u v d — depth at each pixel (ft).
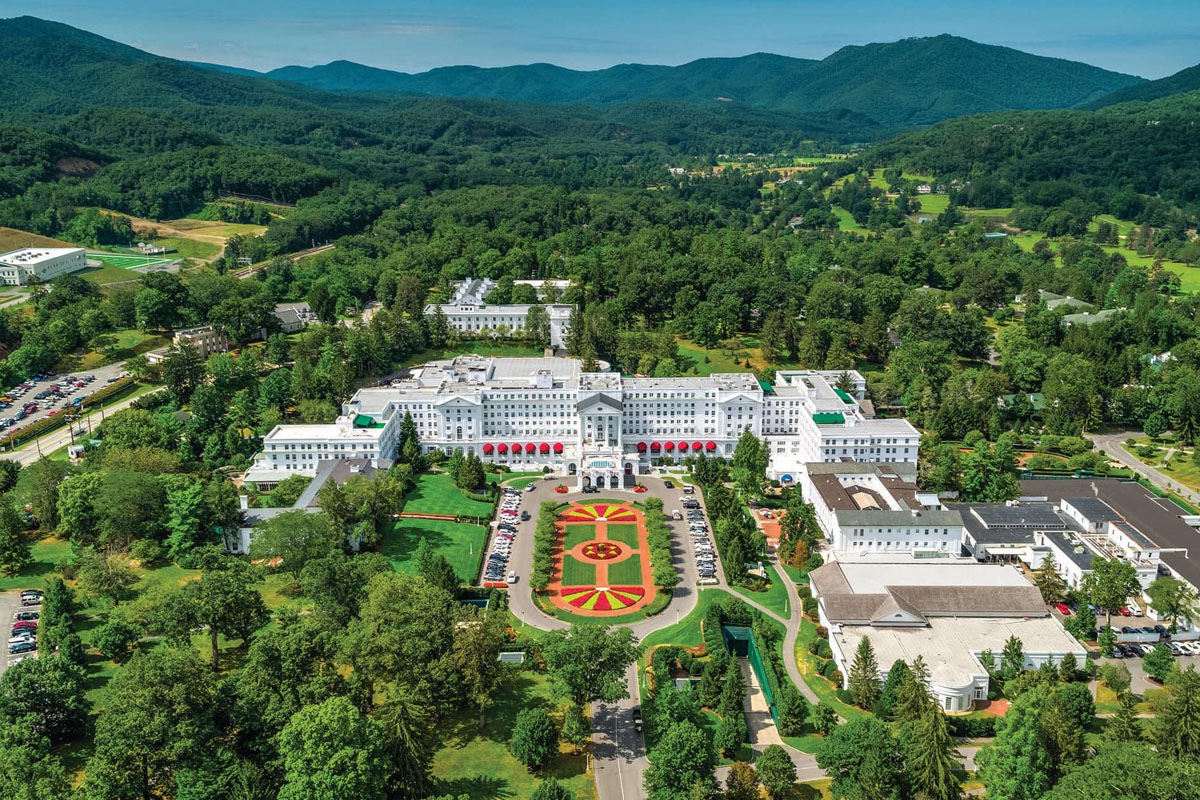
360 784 638.53
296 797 623.36
